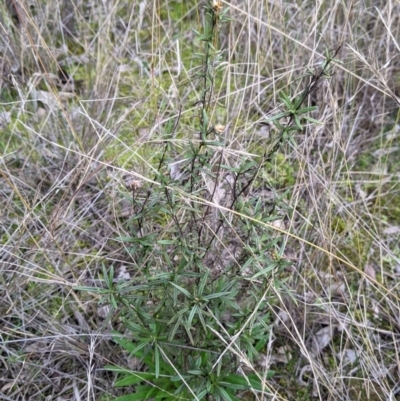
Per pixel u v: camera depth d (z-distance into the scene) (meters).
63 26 2.42
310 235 1.81
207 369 1.44
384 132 2.30
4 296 1.69
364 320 1.64
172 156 1.88
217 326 1.51
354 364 1.69
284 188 1.96
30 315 1.69
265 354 1.72
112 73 2.19
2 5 2.21
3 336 1.67
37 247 1.75
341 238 1.93
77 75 2.43
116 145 2.07
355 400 1.65
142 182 1.69
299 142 2.11
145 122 2.13
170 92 2.18
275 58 2.25
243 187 1.43
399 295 1.85
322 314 1.71
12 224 1.82
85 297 1.75
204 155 1.35
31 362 1.62
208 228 1.46
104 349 1.65
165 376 1.56
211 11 1.25
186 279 1.45
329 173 2.02
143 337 1.45
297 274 1.75
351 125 2.18
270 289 1.55
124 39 2.16
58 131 2.08
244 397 1.65
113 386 1.59
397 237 2.00
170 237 1.63
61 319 1.72
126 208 1.89
